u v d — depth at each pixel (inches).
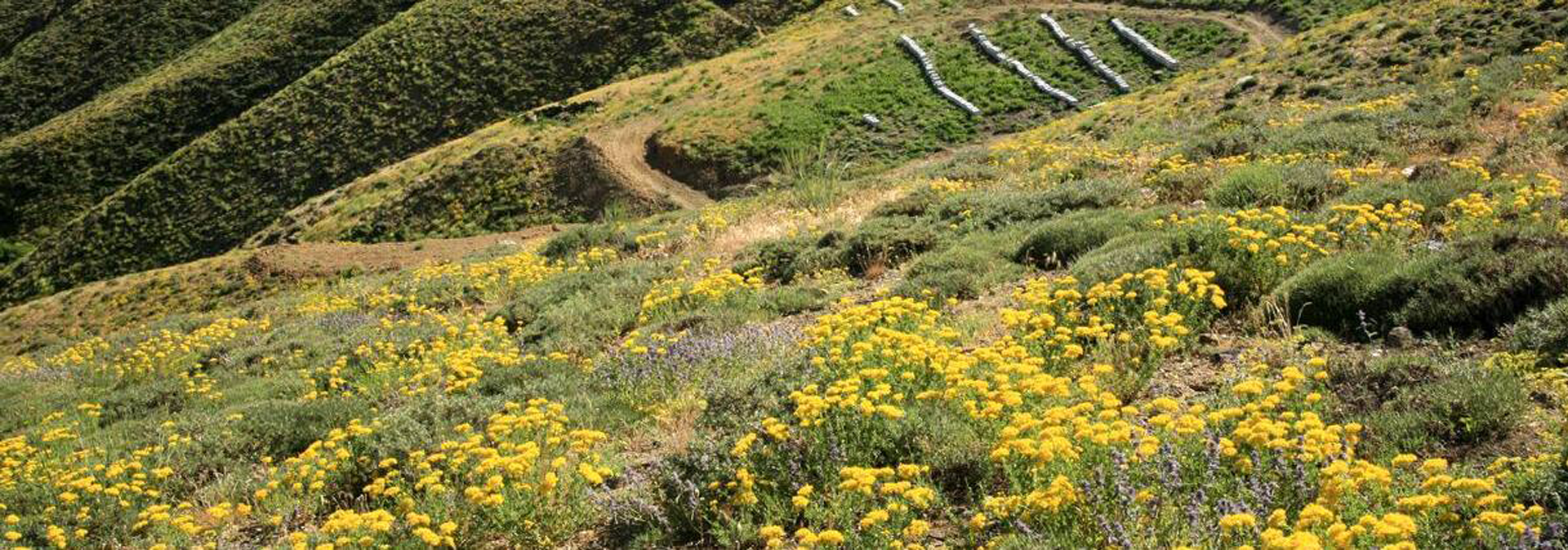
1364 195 448.5
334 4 3924.7
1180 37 2092.8
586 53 3058.6
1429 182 453.1
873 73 2294.5
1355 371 264.2
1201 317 333.7
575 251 871.7
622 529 253.9
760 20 3041.3
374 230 2274.9
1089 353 312.8
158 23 4436.5
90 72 4271.7
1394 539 169.0
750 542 231.6
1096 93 1983.3
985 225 589.0
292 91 3191.4
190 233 2746.1
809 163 1002.1
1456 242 339.3
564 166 2242.9
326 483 327.3
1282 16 2028.8
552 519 256.5
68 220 3304.6
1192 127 1000.9
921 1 2778.1
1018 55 2229.3
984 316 382.3
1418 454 221.1
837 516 218.1
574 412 348.2
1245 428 207.5
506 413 368.2
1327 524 178.2
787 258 613.6
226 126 3093.0
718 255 696.4
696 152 2135.8
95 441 459.8
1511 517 165.9
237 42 3944.4
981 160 1081.4
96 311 1920.5
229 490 354.0
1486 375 242.4
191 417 482.6
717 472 250.2
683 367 372.5
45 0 4825.3
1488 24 1198.9
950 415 260.2
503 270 821.9
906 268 522.6
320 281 1684.3
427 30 3302.2
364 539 236.5
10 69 4343.0
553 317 553.0
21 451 418.9
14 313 1978.3
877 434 250.1
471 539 259.3
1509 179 458.0
